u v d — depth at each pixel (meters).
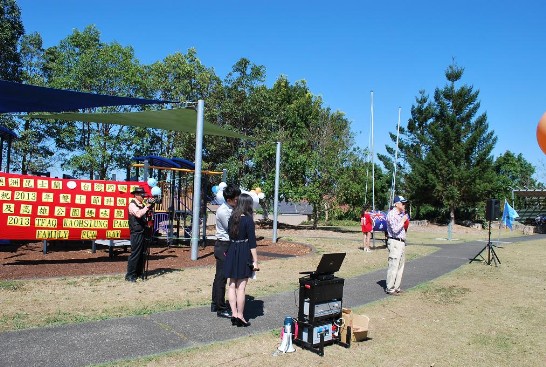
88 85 24.20
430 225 35.62
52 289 7.98
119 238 11.70
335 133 30.67
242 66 28.61
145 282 8.87
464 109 38.50
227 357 5.19
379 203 39.97
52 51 27.06
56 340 5.44
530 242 23.67
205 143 27.09
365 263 13.02
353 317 6.29
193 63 28.08
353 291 9.20
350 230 26.44
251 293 8.44
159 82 26.84
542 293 9.65
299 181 23.56
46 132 25.83
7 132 14.80
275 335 6.03
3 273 9.21
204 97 28.03
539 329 6.95
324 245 17.81
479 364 5.44
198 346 5.48
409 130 43.47
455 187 36.91
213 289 6.96
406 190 41.41
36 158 25.53
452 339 6.33
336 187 24.97
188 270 10.34
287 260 12.66
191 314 6.80
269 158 23.31
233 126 28.12
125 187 11.75
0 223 10.49
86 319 6.31
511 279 11.30
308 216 37.25
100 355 5.02
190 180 17.19
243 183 24.48
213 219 26.78
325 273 5.88
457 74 38.38
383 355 5.58
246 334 6.01
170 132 27.09
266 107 28.58
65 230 11.12
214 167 27.34
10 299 7.17
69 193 11.17
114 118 14.66
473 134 37.22
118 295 7.76
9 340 5.37
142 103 12.01
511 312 7.94
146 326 6.13
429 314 7.63
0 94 11.01
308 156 24.25
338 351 5.64
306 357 5.37
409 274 11.62
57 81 23.67
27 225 10.73
